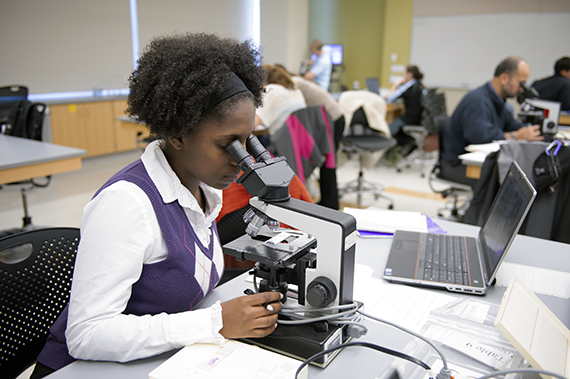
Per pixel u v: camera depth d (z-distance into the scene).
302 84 3.42
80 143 5.36
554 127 3.01
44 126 4.99
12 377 1.00
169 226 0.83
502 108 3.28
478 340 0.85
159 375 0.70
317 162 2.98
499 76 3.16
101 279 0.77
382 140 4.11
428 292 1.05
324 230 0.79
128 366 0.78
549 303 1.01
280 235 0.90
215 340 0.77
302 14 7.46
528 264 1.22
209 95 0.73
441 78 7.09
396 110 6.35
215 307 0.80
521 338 0.68
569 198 1.97
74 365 0.79
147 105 0.80
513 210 1.06
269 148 2.90
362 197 4.34
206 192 0.98
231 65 0.79
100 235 0.77
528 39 6.21
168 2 6.23
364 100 4.09
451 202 4.07
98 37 5.65
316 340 0.76
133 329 0.77
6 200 3.97
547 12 5.98
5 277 1.00
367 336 0.87
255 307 0.78
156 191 0.83
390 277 1.10
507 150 2.11
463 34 6.72
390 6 7.36
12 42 4.93
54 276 1.08
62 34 5.32
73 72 5.51
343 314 0.80
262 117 3.02
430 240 1.33
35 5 5.02
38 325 1.05
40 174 2.39
